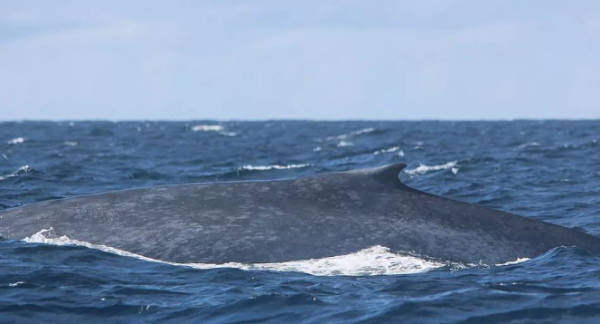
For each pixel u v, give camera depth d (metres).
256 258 42.72
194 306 37.16
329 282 40.22
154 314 36.38
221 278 40.69
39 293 38.66
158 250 43.69
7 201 74.75
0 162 128.38
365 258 42.44
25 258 43.06
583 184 94.31
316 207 45.06
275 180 47.22
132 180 101.25
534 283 39.81
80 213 46.66
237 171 117.75
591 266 42.66
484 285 39.56
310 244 43.16
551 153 147.38
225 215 44.97
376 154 161.12
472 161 128.88
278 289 39.09
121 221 45.69
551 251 44.53
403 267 41.91
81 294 38.59
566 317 35.78
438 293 38.50
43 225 46.28
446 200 46.22
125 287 39.53
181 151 176.25
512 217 46.38
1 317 35.84
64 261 42.66
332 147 195.12
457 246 43.50
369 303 37.31
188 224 44.78
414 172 115.12
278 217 44.62
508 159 132.38
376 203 45.31
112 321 35.62
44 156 143.88
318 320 35.44
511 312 36.25
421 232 43.94
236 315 36.19
